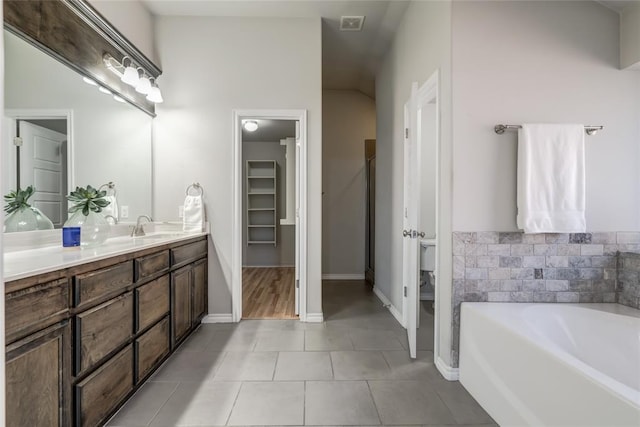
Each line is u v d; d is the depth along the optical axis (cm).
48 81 187
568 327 190
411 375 206
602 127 201
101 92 233
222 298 303
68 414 131
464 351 195
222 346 246
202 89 302
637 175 206
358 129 486
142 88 256
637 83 204
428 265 322
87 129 218
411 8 274
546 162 195
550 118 202
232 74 302
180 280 240
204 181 302
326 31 325
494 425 161
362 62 393
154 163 300
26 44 173
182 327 244
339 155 486
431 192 351
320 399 179
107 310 154
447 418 165
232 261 303
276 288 419
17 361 109
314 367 214
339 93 484
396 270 316
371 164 463
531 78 201
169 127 301
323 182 486
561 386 127
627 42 200
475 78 200
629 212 206
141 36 280
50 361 122
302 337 265
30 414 114
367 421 161
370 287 437
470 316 190
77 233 177
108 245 193
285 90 303
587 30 203
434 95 236
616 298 204
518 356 151
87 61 216
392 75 334
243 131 497
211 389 187
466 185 201
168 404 173
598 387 112
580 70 203
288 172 543
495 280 202
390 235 340
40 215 181
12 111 165
